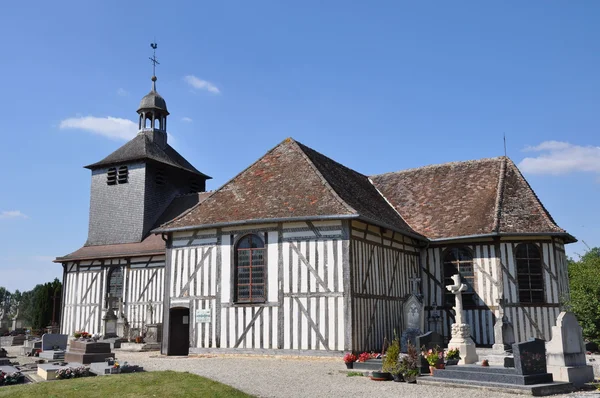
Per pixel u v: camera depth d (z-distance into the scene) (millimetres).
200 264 17031
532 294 18031
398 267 18234
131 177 25875
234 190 18203
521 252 18375
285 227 15984
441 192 21797
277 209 16266
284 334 15414
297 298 15453
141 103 27969
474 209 19922
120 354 17453
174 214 25781
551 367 10875
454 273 19234
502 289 18141
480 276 18609
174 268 17500
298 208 16000
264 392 9766
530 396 9445
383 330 16625
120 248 24594
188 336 17672
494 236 18391
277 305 15641
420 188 22562
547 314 17781
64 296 25203
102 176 26766
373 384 10688
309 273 15445
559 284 18000
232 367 13195
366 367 12586
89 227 26547
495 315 18141
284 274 15734
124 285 23406
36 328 30484
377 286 16562
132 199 25578
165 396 9195
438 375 11023
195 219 17406
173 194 27109
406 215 21297
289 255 15773
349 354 13062
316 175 17312
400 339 17156
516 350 10180
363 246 16016
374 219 16000
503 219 18625
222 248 16734
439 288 19328
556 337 10914
